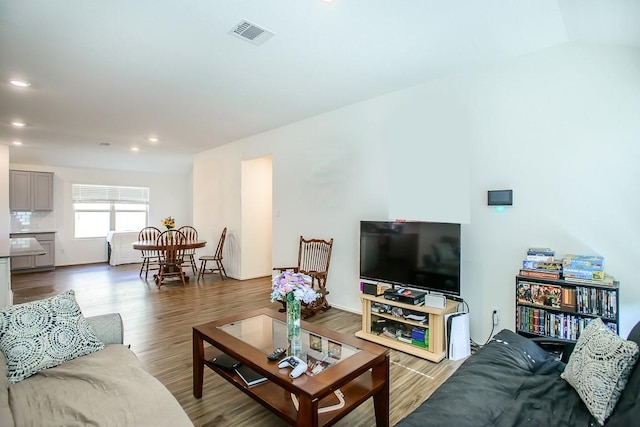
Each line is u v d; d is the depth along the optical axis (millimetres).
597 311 2252
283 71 3104
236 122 4801
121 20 2250
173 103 3949
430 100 3381
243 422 2000
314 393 1510
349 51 2727
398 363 2762
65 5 2076
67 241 7445
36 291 5125
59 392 1563
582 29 2354
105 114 4344
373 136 3867
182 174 9070
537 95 2756
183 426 1366
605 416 1367
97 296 4824
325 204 4422
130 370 1764
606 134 2467
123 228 8234
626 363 1407
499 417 1396
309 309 3920
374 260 3432
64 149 6523
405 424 1323
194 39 2512
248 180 6055
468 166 3139
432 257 2984
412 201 3521
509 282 2916
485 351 1982
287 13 2191
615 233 2438
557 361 1960
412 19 2270
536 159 2768
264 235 6301
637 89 2363
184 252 6594
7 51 2674
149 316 3936
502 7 2133
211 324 2383
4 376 1638
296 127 4820
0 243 4320
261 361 1823
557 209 2674
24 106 4000
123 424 1343
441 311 2797
